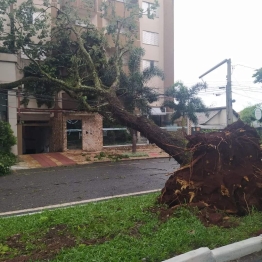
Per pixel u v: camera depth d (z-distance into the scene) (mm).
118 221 4473
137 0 22156
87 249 3398
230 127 5199
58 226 4457
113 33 14711
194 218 4238
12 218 5527
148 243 3494
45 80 13094
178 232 3766
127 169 13336
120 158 16578
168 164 15016
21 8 13562
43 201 7828
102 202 6754
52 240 3889
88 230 4133
